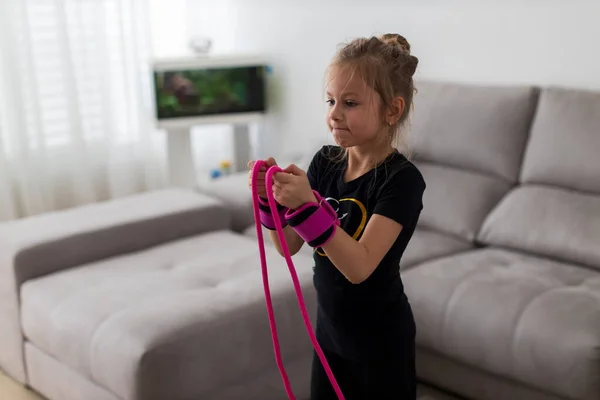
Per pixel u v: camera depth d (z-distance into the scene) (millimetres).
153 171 3904
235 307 2004
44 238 2361
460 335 2072
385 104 1315
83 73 3594
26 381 2379
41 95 3500
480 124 2617
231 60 3604
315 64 3570
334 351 1488
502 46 2814
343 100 1290
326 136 3602
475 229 2521
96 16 3557
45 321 2146
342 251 1217
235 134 3807
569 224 2283
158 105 3549
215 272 2273
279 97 3844
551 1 2631
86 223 2498
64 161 3637
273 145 3977
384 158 1362
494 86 2664
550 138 2447
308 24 3553
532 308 1967
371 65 1279
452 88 2740
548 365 1882
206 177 4230
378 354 1427
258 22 3861
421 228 2674
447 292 2135
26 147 3432
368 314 1400
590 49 2566
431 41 3043
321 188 1471
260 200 1317
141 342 1844
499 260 2342
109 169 3760
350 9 3328
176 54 4066
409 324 1451
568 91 2477
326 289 1433
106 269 2342
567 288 2068
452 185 2629
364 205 1352
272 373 2088
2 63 3316
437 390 2289
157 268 2357
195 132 4203
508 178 2586
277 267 2281
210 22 4137
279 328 2070
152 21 3932
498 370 2006
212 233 2707
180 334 1879
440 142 2713
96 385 2021
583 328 1850
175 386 1862
